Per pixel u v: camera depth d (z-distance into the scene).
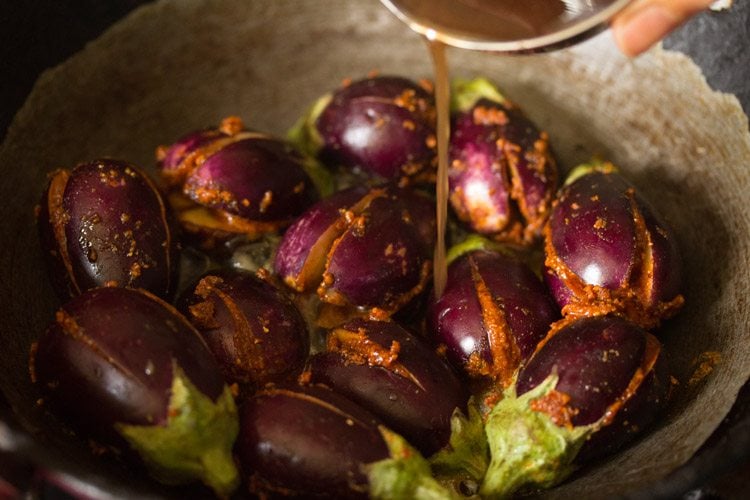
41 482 0.30
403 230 0.37
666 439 0.32
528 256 0.40
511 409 0.33
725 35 0.38
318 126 0.42
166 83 0.44
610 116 0.42
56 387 0.32
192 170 0.39
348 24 0.45
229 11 0.43
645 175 0.41
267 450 0.31
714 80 0.38
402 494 0.31
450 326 0.35
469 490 0.34
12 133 0.39
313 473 0.31
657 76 0.40
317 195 0.40
